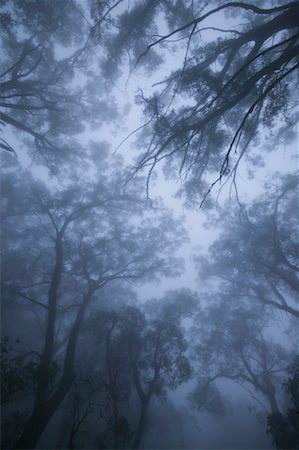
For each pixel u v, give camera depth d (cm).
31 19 1127
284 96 705
